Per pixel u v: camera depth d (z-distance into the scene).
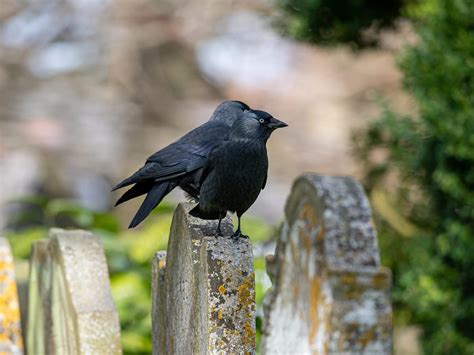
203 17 23.92
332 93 24.33
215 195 7.02
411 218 12.38
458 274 11.14
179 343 6.01
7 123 24.36
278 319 4.42
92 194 26.41
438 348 11.23
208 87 25.58
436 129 10.78
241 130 7.08
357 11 12.89
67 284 7.03
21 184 24.56
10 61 24.69
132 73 24.73
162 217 11.54
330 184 4.09
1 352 7.84
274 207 25.88
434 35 10.91
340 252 3.97
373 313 3.96
